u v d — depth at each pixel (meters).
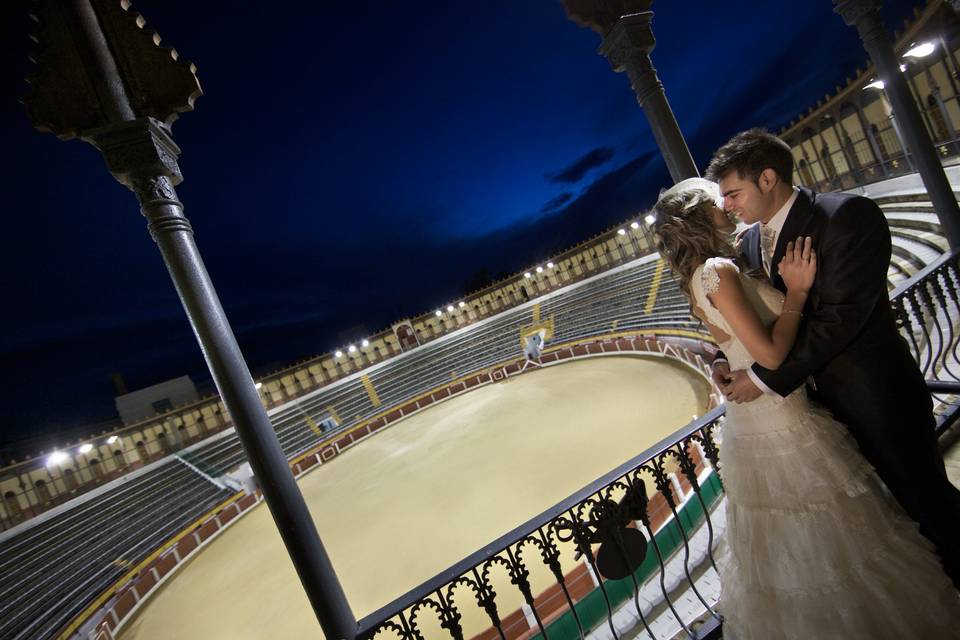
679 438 2.64
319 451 30.25
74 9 2.50
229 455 27.20
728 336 1.77
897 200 16.88
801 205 1.66
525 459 15.74
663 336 22.92
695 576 5.50
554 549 2.36
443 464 18.52
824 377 1.78
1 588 17.62
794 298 1.61
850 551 1.56
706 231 1.68
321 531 16.08
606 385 21.27
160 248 2.51
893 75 4.16
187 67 2.61
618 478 2.49
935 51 14.90
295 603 11.56
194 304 2.46
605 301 33.06
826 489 1.61
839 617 1.54
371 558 12.76
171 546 17.98
